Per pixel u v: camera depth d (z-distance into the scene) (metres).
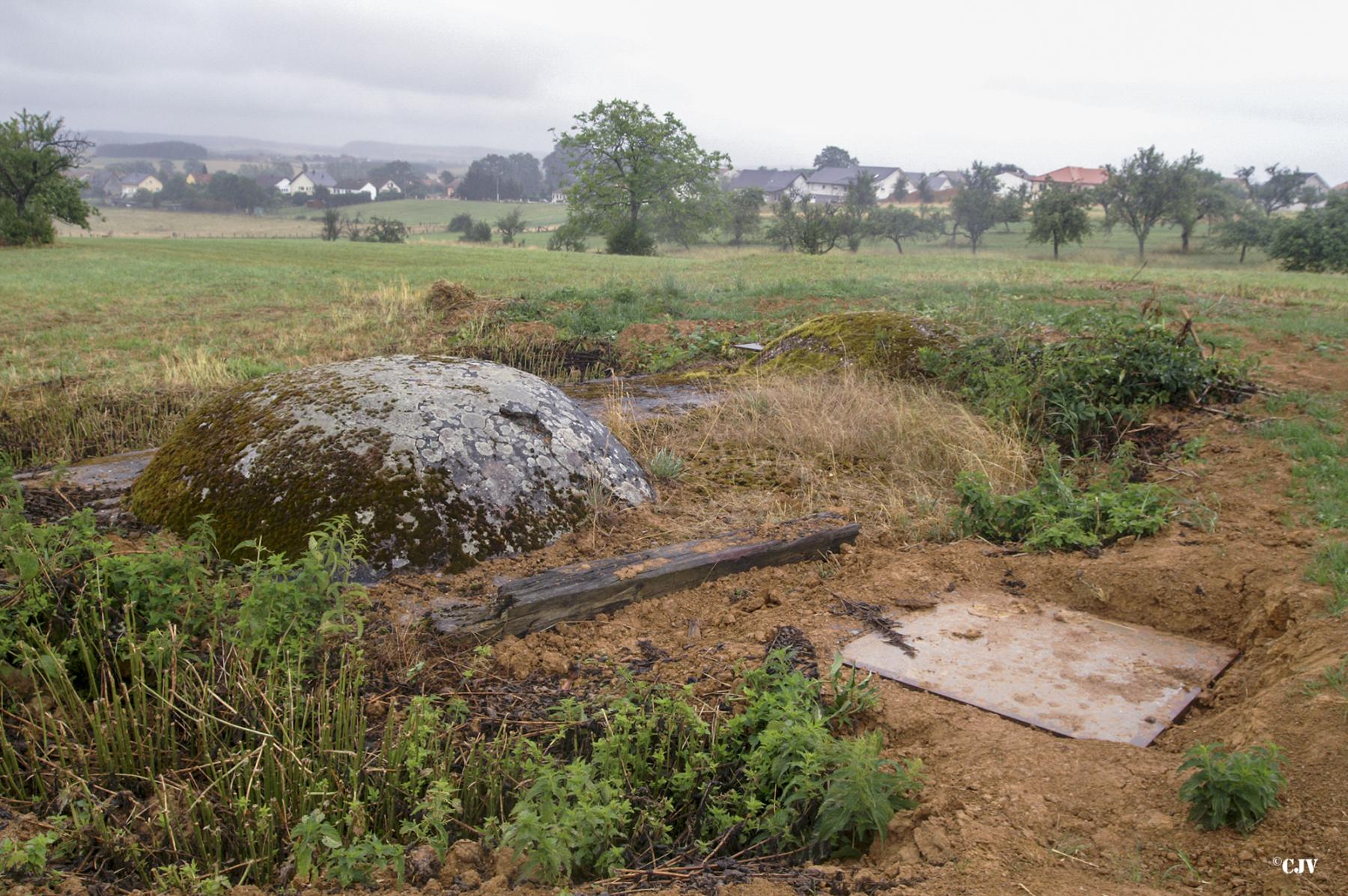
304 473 4.80
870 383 8.66
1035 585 4.78
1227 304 14.03
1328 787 2.72
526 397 5.56
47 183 47.12
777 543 5.05
